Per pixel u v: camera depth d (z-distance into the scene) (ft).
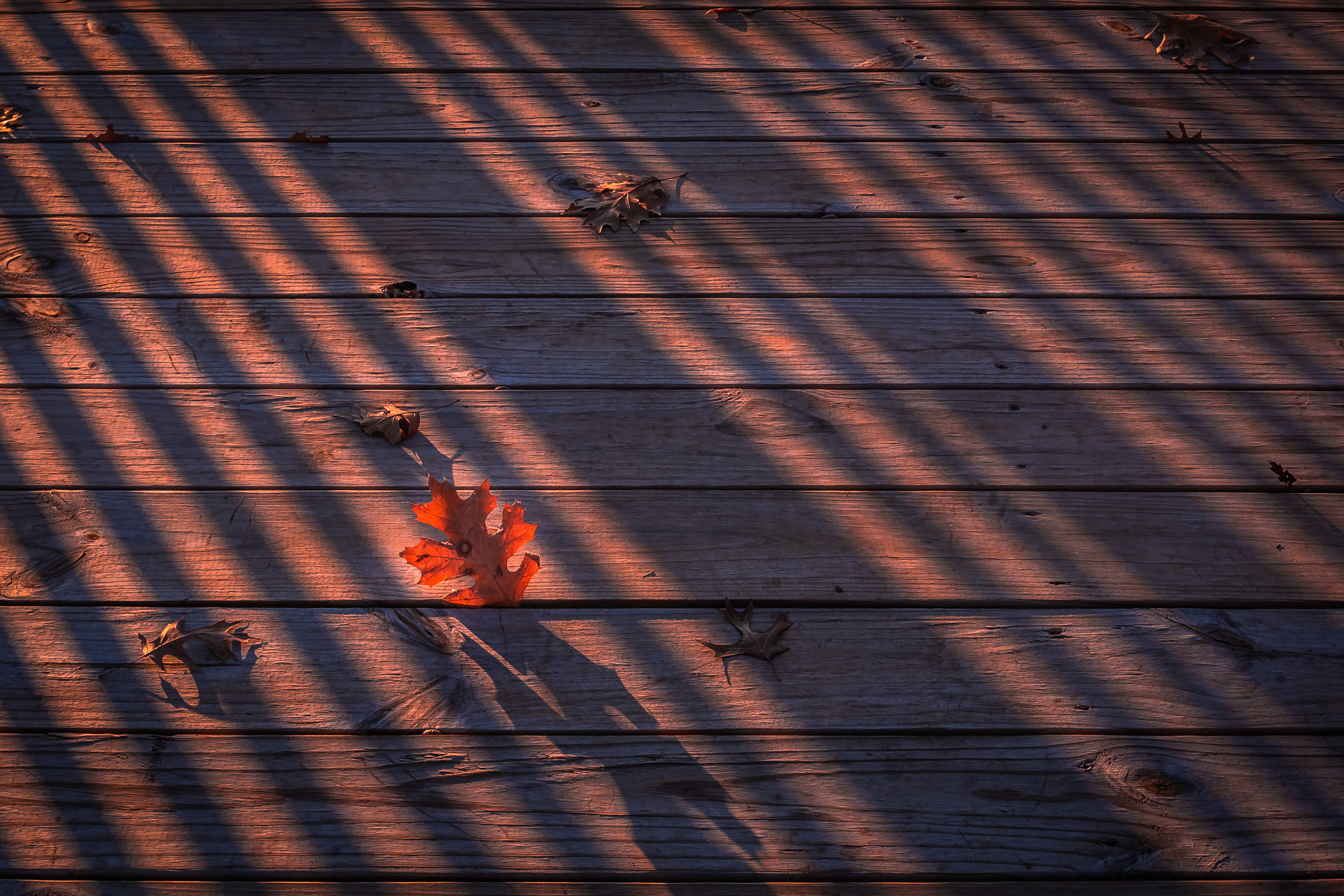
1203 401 15.97
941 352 16.15
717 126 17.15
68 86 17.30
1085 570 15.48
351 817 14.94
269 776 15.02
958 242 16.58
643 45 17.61
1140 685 15.20
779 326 16.25
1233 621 15.35
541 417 15.92
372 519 15.61
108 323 16.22
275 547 15.53
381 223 16.66
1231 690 15.19
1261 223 16.63
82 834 14.89
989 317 16.28
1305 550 15.52
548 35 17.66
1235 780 14.99
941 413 15.93
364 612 15.38
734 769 15.03
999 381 16.05
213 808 14.96
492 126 17.13
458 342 16.19
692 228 16.66
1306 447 15.80
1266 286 16.38
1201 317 16.26
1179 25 17.58
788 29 17.71
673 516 15.62
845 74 17.43
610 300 16.35
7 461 15.74
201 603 15.39
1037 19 17.76
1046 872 14.83
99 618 15.35
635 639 15.31
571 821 14.94
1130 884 14.82
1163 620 15.35
